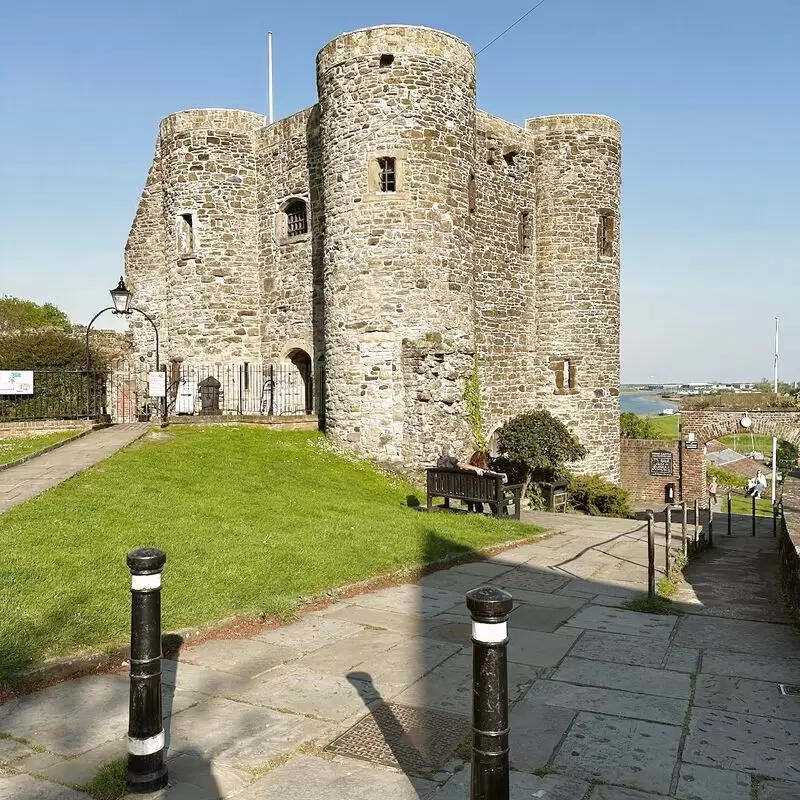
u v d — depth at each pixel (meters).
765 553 13.71
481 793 3.14
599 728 4.59
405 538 10.07
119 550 7.79
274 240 22.47
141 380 24.47
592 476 21.80
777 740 4.44
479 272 21.53
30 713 4.57
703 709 4.89
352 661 5.69
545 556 10.21
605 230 23.73
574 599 7.86
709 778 3.97
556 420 20.78
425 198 17.84
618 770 4.05
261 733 4.43
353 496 13.84
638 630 6.73
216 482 12.38
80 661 5.20
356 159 17.98
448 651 5.95
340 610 7.11
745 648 6.24
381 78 17.80
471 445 18.22
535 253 23.55
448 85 18.20
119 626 5.79
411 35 17.81
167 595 6.66
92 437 15.99
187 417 19.27
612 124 23.55
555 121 23.17
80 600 6.21
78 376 18.31
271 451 16.45
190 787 3.81
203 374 22.36
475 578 8.72
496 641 3.18
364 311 17.91
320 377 21.19
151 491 10.99
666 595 8.31
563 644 6.28
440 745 4.32
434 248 17.94
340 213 18.31
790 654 6.07
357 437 17.95
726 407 27.80
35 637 5.39
